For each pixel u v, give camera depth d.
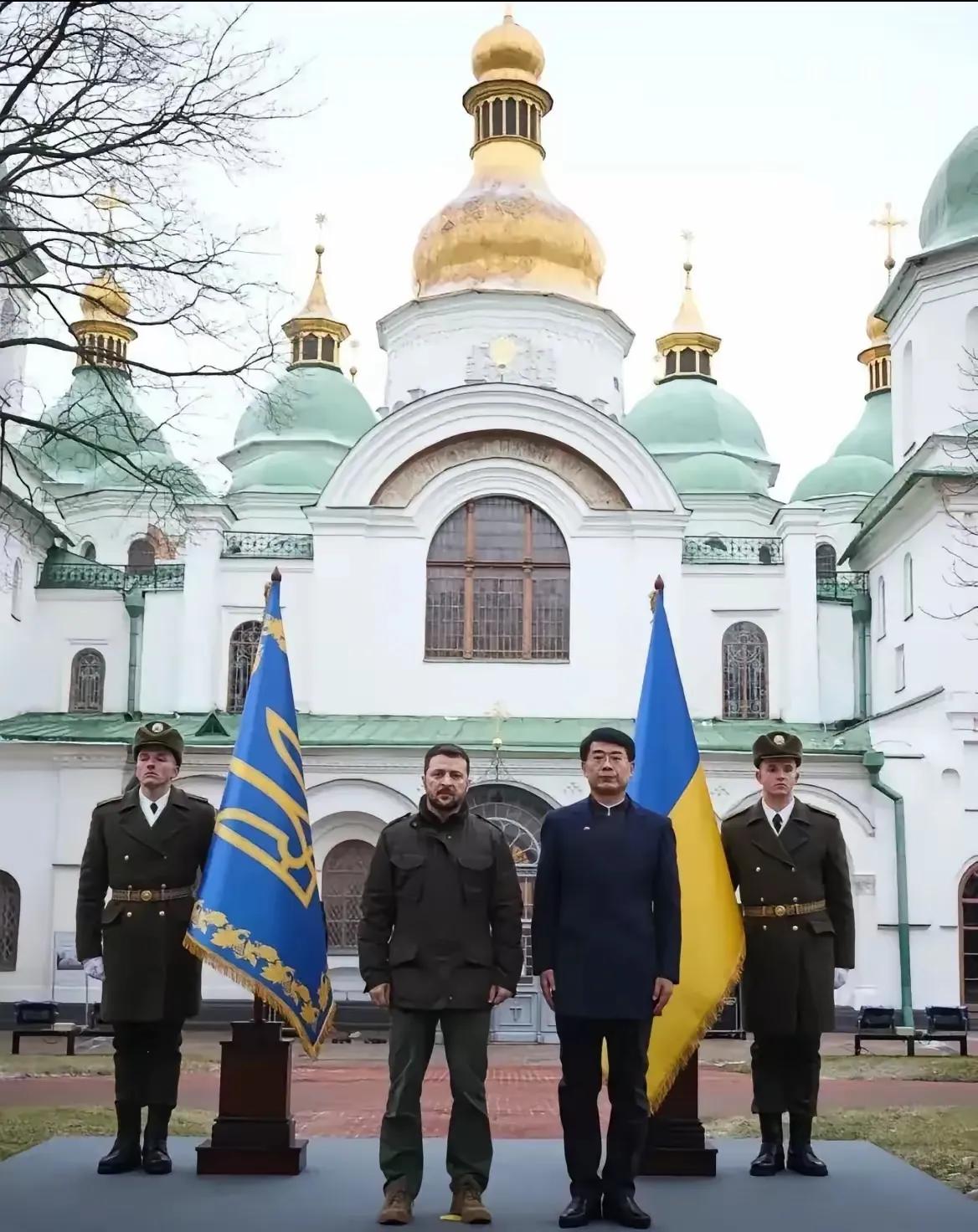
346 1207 9.41
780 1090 10.66
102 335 47.91
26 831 34.16
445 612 36.78
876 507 39.06
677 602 36.56
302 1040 10.59
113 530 47.66
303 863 10.95
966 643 33.91
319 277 54.34
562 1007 9.41
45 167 20.34
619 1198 9.05
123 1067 10.59
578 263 44.44
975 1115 17.14
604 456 36.88
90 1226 8.73
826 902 10.80
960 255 35.34
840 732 36.53
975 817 33.53
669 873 9.67
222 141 20.95
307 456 49.00
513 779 33.75
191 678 37.16
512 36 46.38
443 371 43.00
